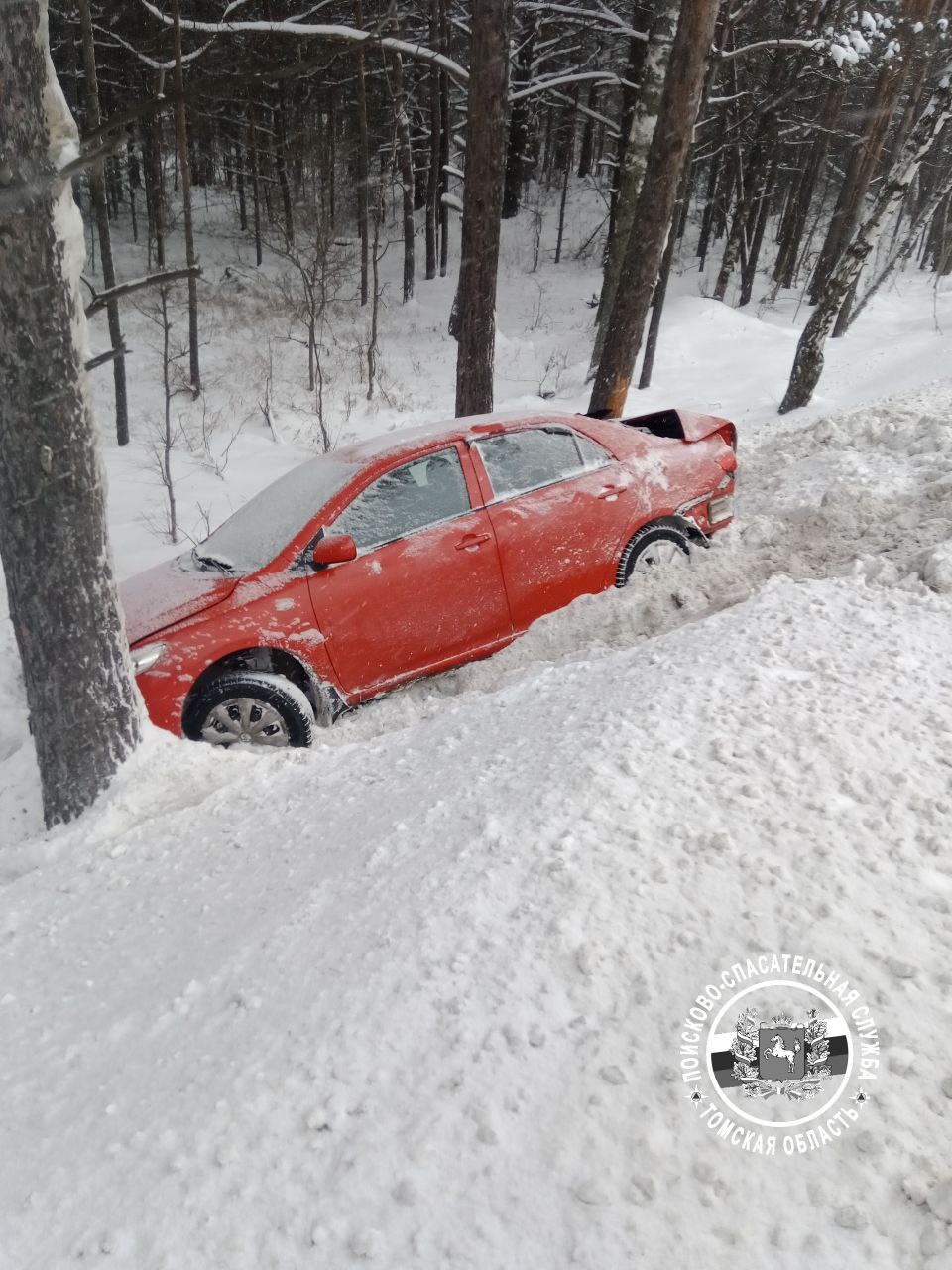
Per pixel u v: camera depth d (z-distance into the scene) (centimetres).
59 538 334
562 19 2019
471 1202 146
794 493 662
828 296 1172
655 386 1522
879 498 594
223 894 281
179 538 944
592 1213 141
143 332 1944
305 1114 170
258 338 1967
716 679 324
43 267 290
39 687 358
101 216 1181
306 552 450
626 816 241
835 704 296
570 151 3269
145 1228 157
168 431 970
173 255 2678
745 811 239
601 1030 176
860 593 418
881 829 229
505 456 499
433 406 1575
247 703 432
